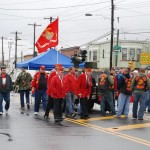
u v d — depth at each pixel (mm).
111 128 12039
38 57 21078
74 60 19484
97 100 16469
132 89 14461
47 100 15375
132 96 15797
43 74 15422
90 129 11781
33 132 11055
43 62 20766
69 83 14406
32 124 12656
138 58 56219
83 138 10227
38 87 15297
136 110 14516
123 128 12078
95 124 12891
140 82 14242
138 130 11719
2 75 15492
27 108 18094
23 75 17828
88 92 14375
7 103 15648
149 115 16000
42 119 14008
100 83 15406
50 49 21531
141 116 14211
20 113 15961
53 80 13328
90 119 14195
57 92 13242
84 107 14328
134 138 10328
